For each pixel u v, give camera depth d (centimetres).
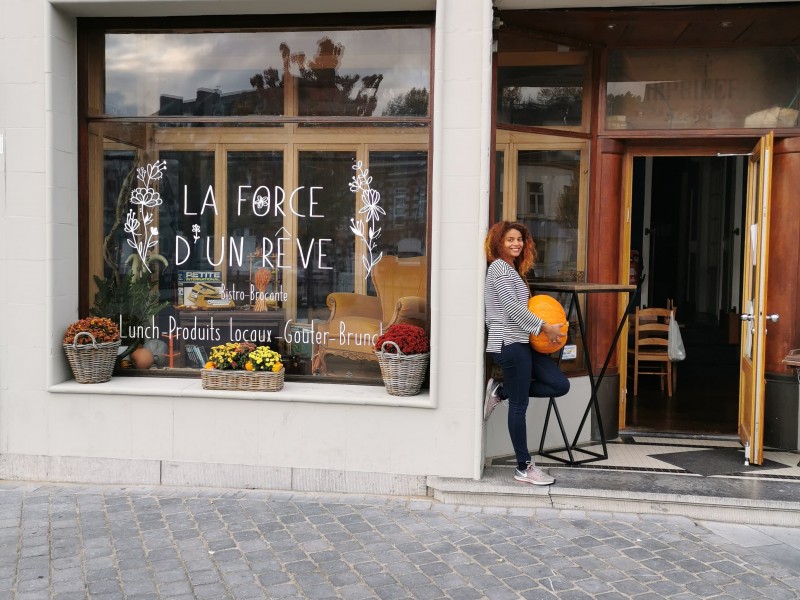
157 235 555
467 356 493
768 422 586
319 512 470
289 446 512
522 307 468
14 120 516
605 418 600
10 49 514
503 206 555
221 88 545
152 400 518
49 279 519
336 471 509
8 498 491
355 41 532
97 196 554
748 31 552
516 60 552
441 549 413
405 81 528
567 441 532
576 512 473
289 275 546
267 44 540
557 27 545
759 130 579
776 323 584
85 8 518
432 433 499
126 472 523
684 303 1122
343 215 539
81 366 525
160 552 405
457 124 487
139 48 547
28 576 375
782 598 359
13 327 523
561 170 578
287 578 375
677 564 396
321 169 540
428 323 529
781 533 444
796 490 480
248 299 550
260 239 548
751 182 588
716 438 616
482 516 465
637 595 361
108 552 405
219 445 517
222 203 549
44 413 525
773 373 586
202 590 362
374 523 452
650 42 577
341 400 504
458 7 484
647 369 926
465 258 491
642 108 588
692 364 992
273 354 523
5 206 518
